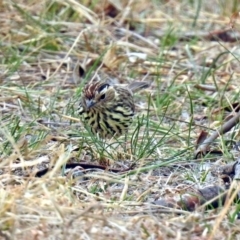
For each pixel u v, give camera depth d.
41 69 15.15
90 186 10.44
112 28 17.19
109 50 15.48
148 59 15.71
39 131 12.23
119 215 9.48
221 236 9.06
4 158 10.99
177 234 8.84
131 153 11.62
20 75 14.80
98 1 17.94
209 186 10.16
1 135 12.05
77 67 14.98
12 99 13.64
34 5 17.09
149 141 11.62
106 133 12.47
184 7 19.11
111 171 11.07
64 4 17.28
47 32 16.36
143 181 10.70
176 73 15.36
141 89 14.50
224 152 11.53
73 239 8.73
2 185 9.88
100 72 15.23
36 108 13.33
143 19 17.86
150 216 9.26
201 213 9.45
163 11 18.80
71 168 10.93
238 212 9.57
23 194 9.37
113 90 12.49
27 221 9.00
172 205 9.80
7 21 16.39
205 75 14.87
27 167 10.82
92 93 12.42
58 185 9.69
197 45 16.94
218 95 14.09
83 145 11.84
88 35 16.53
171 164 11.31
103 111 12.40
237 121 12.11
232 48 16.64
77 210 9.27
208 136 12.55
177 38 16.91
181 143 12.23
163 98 13.84
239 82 14.85
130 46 16.11
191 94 14.05
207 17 18.50
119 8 17.88
